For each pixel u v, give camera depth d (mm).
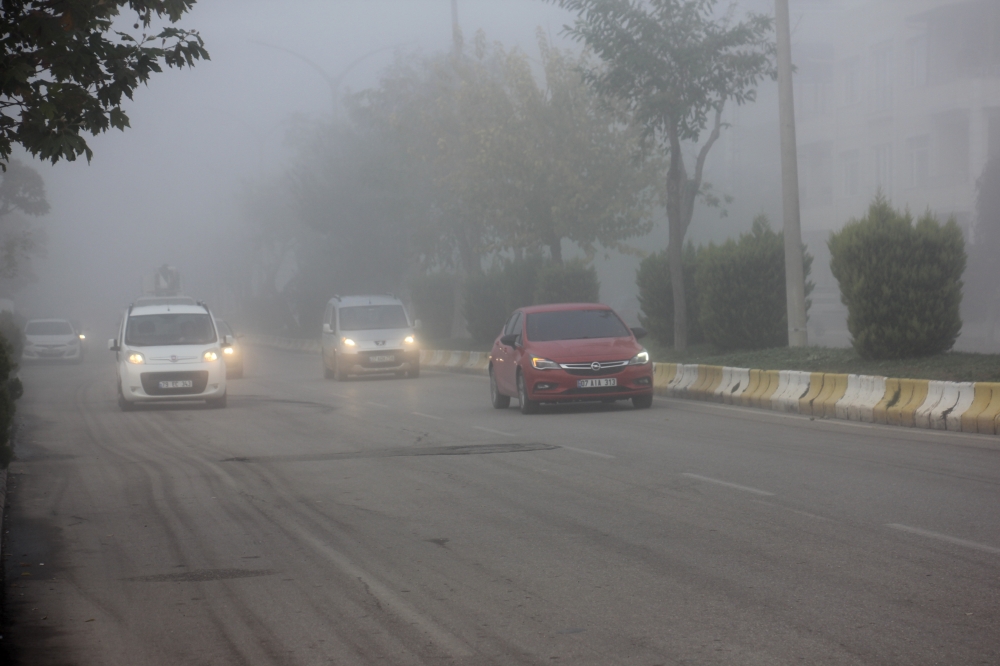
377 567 7121
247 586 6719
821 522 7980
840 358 19031
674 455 11891
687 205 26656
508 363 18219
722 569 6699
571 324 18281
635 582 6473
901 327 17766
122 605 6367
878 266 18000
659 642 5266
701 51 23469
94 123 8703
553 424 15703
